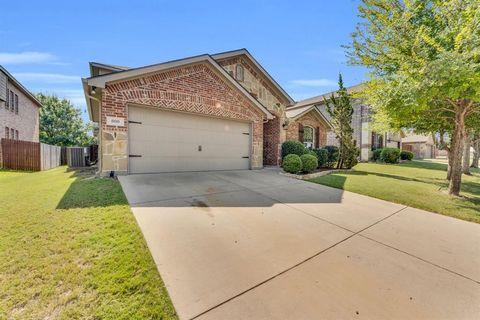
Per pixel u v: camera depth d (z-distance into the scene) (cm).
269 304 179
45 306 168
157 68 680
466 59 430
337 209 441
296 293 193
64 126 3212
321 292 196
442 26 538
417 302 188
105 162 631
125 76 629
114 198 433
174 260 236
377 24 589
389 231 343
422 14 565
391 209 459
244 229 322
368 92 678
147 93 682
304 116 1366
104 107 622
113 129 636
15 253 235
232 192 527
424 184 762
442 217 422
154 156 714
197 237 290
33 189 534
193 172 779
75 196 444
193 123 796
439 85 448
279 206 441
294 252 264
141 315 163
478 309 182
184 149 777
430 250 284
